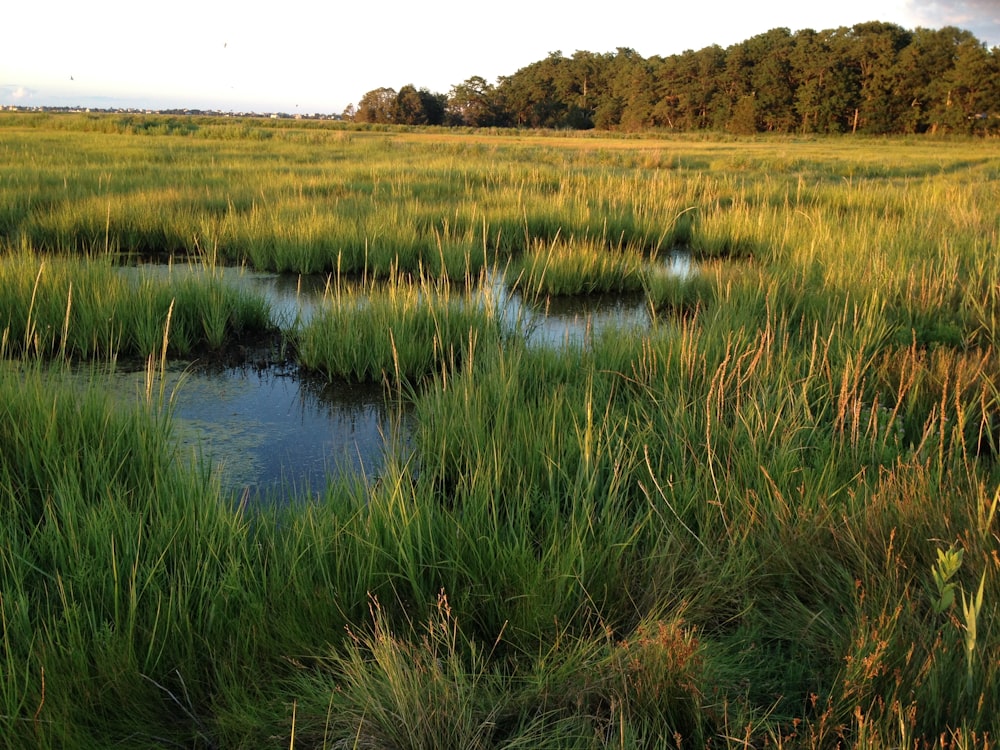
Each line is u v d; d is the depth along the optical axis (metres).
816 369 4.82
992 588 2.46
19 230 9.96
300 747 2.14
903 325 5.87
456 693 2.20
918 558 2.76
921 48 80.06
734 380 4.56
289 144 32.31
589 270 9.02
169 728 2.25
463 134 66.88
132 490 3.23
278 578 2.71
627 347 5.27
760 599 2.74
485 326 6.07
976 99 74.69
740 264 9.95
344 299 6.73
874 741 1.88
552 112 119.06
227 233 10.48
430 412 4.46
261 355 6.43
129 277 7.80
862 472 3.33
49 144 25.75
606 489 3.46
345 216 11.17
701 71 94.44
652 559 2.92
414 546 2.93
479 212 11.70
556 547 2.86
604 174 18.72
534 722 2.13
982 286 6.99
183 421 4.98
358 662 2.29
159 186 14.47
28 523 3.13
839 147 48.81
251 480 4.15
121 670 2.29
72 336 6.02
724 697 2.14
